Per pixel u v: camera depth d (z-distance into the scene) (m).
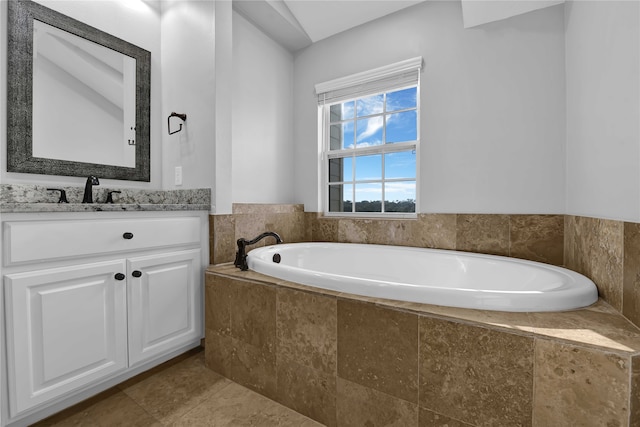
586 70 1.37
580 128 1.46
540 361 0.81
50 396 1.17
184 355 1.75
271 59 2.56
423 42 2.16
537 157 1.81
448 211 2.08
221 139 1.86
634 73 0.93
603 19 1.18
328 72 2.59
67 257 1.23
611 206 1.08
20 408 1.10
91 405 1.30
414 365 0.99
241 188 2.30
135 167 1.97
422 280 1.93
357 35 2.45
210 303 1.60
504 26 1.90
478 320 0.90
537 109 1.81
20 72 1.51
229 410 1.28
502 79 1.90
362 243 2.39
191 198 1.93
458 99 2.04
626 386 0.72
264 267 1.51
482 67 1.96
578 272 1.46
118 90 1.90
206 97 1.85
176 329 1.62
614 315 0.94
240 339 1.47
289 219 2.52
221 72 1.86
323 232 2.60
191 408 1.29
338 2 2.23
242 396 1.38
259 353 1.39
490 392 0.87
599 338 0.78
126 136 1.93
